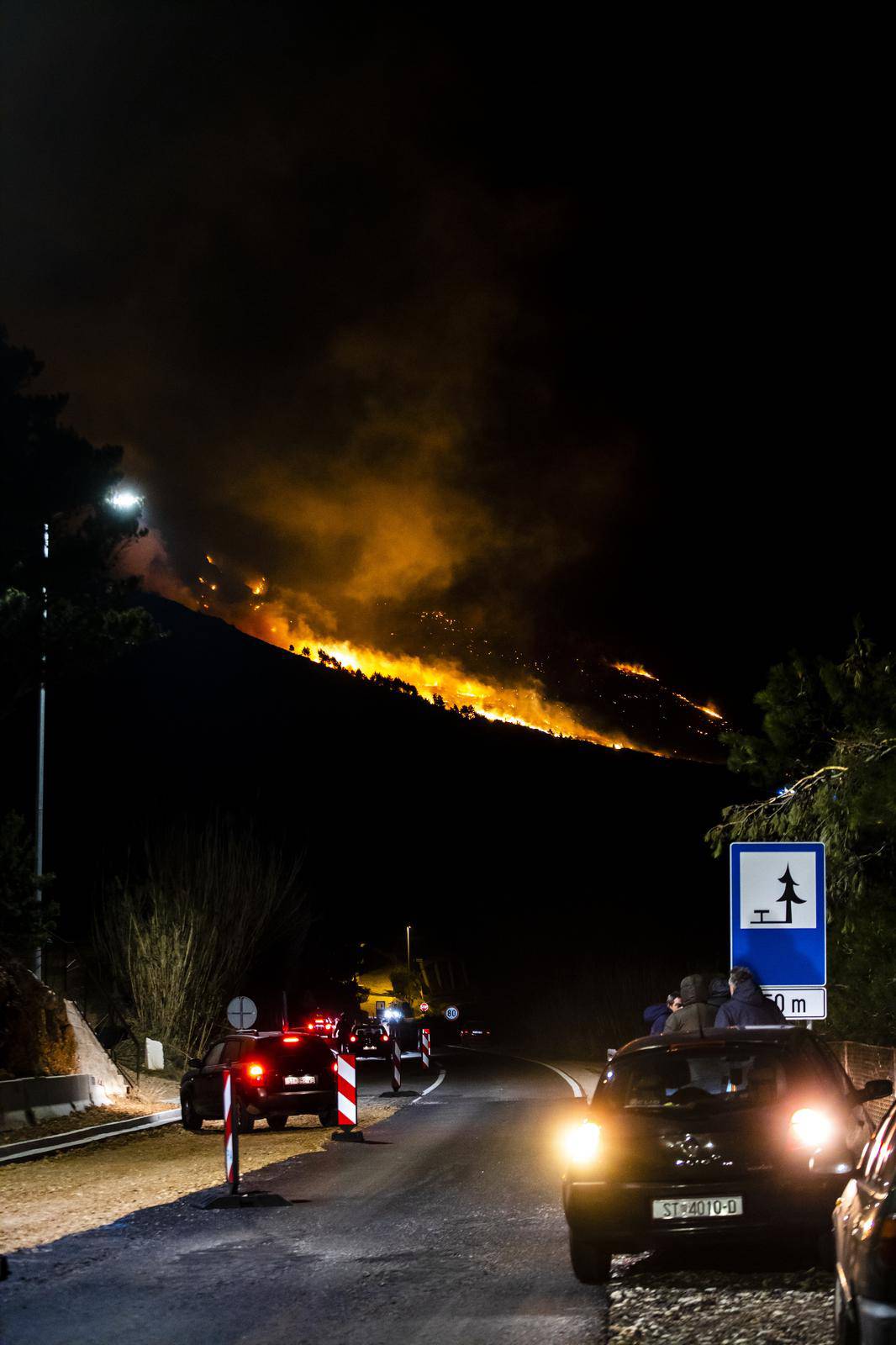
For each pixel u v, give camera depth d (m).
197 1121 22.25
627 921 91.19
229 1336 7.20
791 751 17.39
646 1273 8.67
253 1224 11.25
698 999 11.80
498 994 97.50
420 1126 21.08
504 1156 16.06
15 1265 9.62
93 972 34.78
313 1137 19.95
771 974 14.13
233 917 35.31
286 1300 8.13
